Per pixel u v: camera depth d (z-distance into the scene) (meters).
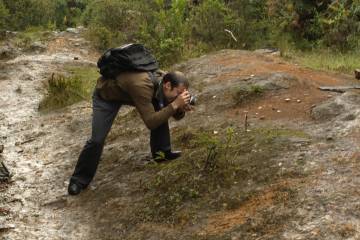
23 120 7.68
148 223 4.21
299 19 13.12
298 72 7.24
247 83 6.47
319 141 4.64
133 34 15.77
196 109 6.20
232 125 5.50
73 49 14.62
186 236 3.90
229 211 4.05
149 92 4.52
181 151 5.21
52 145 6.46
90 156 4.92
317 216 3.65
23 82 10.14
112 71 4.63
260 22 12.66
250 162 4.53
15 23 19.75
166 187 4.55
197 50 11.41
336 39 11.66
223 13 12.70
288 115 5.48
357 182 3.90
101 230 4.32
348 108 5.11
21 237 4.31
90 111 7.70
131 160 5.36
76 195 4.96
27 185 5.34
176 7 12.23
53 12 23.28
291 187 4.04
